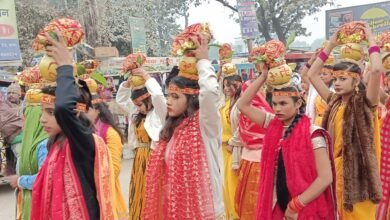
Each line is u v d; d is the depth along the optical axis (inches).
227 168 238.1
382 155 203.2
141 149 216.5
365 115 164.6
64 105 107.2
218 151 150.6
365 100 165.5
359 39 167.8
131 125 223.1
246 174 203.8
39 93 151.5
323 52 177.9
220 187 150.0
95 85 193.9
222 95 255.9
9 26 473.1
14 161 355.3
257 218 139.9
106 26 863.7
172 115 150.8
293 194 132.4
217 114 144.1
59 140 116.3
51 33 110.1
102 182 113.9
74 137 110.8
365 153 162.9
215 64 457.4
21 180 150.6
